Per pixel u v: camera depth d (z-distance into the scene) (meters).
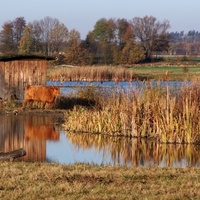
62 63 181.12
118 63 194.12
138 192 22.19
